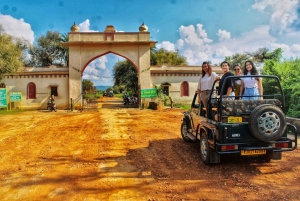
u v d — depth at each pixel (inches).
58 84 861.2
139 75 884.0
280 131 183.0
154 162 225.0
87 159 240.1
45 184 176.9
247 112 193.3
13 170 209.5
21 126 471.2
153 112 713.6
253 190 158.7
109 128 433.1
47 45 1430.9
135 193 158.4
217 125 189.0
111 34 863.1
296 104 411.8
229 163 215.3
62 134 381.7
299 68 445.7
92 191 162.7
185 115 297.9
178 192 158.6
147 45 881.5
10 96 821.2
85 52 859.4
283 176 182.2
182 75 933.8
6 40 716.0
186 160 228.7
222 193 155.6
